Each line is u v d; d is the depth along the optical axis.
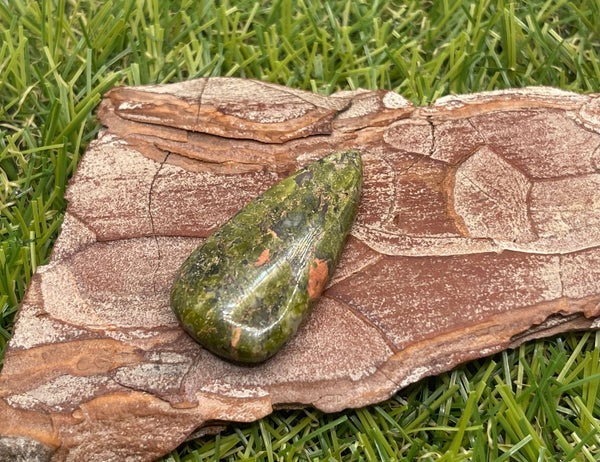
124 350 0.22
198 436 0.22
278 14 0.29
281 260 0.22
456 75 0.28
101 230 0.24
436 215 0.24
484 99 0.26
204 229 0.24
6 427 0.22
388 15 0.29
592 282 0.23
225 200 0.24
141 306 0.23
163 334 0.23
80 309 0.23
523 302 0.23
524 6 0.29
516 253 0.23
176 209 0.24
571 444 0.23
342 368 0.22
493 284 0.23
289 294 0.22
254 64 0.28
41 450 0.22
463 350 0.23
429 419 0.23
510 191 0.24
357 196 0.23
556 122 0.25
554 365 0.23
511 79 0.28
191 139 0.25
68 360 0.22
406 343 0.23
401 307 0.23
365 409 0.23
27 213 0.25
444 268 0.23
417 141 0.25
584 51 0.29
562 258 0.23
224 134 0.25
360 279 0.23
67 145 0.26
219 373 0.22
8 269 0.24
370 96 0.26
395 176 0.24
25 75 0.27
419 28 0.29
